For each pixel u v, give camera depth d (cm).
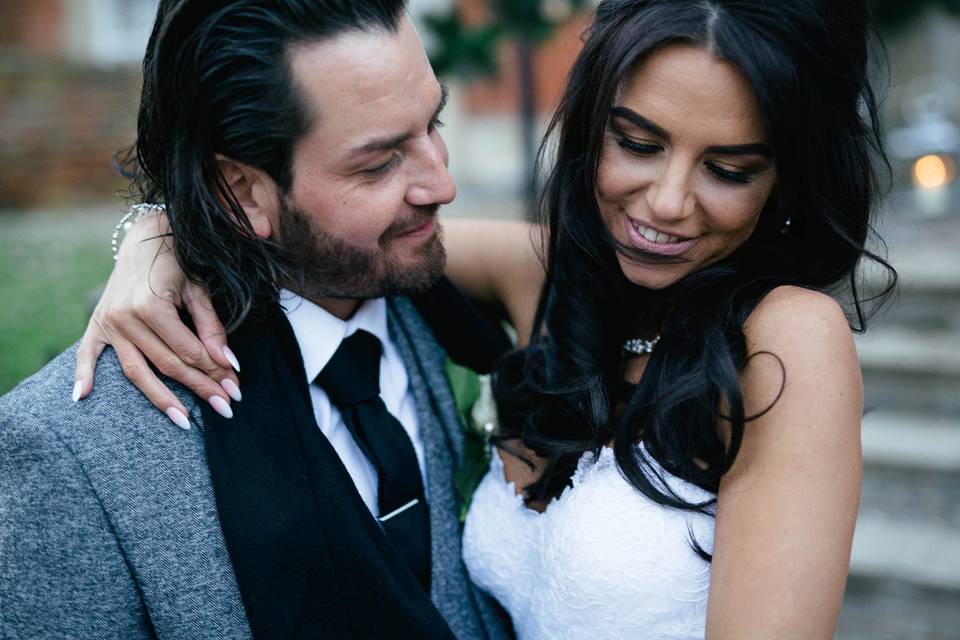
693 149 114
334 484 124
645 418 127
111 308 123
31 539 112
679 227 119
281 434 124
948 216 505
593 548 126
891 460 321
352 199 121
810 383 112
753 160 114
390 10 119
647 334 139
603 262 136
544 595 134
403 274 129
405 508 137
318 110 117
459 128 923
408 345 149
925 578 277
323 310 135
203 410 123
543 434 139
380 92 117
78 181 766
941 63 598
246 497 121
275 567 120
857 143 121
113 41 927
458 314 153
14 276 501
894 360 354
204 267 125
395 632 124
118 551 117
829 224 122
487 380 158
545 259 149
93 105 765
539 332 149
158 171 126
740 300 123
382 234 125
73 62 760
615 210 126
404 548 135
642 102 114
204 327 123
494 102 914
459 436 148
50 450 114
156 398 120
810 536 107
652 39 111
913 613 280
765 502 111
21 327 414
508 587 142
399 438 138
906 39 568
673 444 122
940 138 527
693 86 110
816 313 116
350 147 118
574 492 132
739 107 110
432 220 129
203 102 119
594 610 127
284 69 116
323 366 134
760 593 107
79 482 115
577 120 131
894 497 321
